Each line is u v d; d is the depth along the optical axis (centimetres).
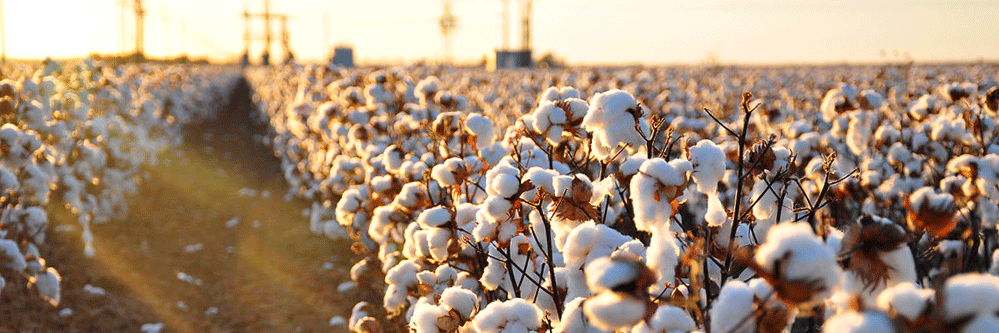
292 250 833
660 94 923
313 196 888
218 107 3159
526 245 297
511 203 272
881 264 158
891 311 123
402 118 626
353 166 642
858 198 436
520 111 951
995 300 115
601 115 275
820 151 480
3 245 522
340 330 602
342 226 742
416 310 285
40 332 570
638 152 291
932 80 1103
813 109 973
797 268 130
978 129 454
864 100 520
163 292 703
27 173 591
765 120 614
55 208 856
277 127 1669
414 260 365
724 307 163
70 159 799
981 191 349
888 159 504
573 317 212
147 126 1277
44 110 710
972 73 1755
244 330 627
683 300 189
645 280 155
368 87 726
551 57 5134
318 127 779
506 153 418
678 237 265
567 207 253
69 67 894
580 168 341
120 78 1139
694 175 234
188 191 1191
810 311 169
